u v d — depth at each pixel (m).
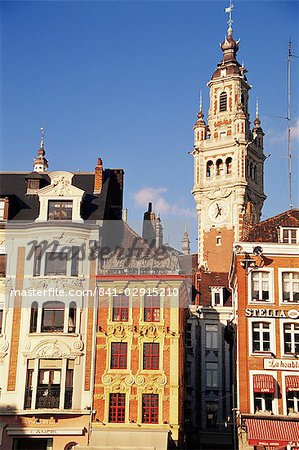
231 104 97.06
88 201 48.47
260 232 46.56
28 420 42.03
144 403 42.59
